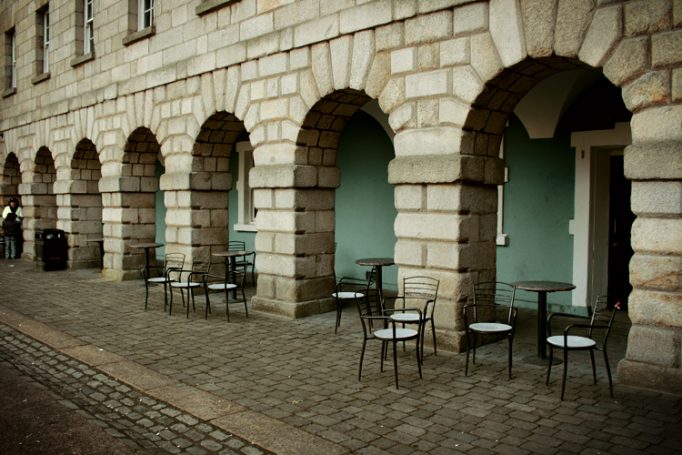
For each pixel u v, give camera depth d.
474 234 8.10
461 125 7.77
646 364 6.25
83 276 15.84
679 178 5.94
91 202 17.59
